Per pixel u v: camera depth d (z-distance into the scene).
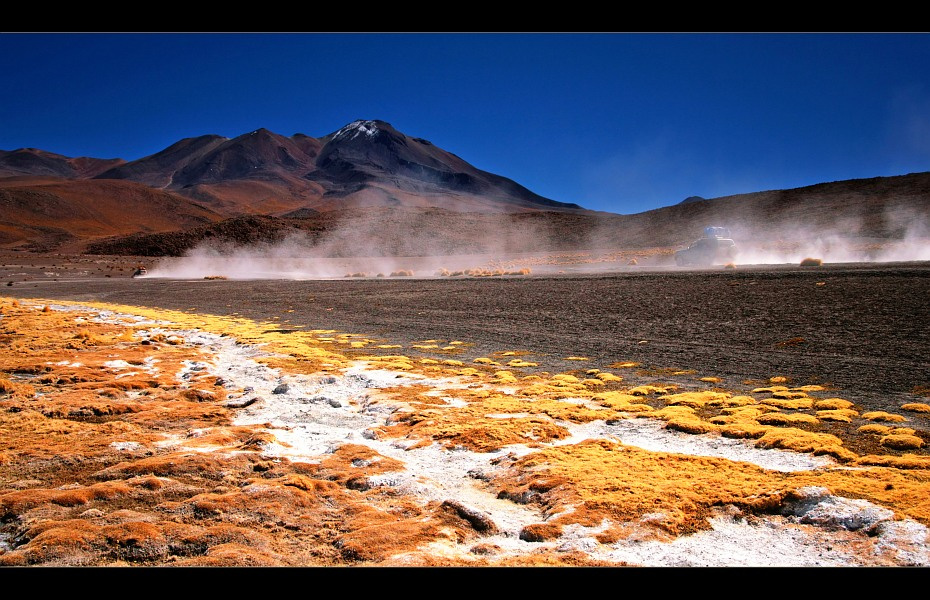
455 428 9.45
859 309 20.06
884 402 10.84
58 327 24.50
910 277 25.41
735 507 6.17
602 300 27.98
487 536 5.87
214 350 19.38
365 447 8.66
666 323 21.33
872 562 5.05
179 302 40.38
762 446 8.40
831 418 9.77
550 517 6.20
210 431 9.67
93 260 115.12
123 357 17.38
